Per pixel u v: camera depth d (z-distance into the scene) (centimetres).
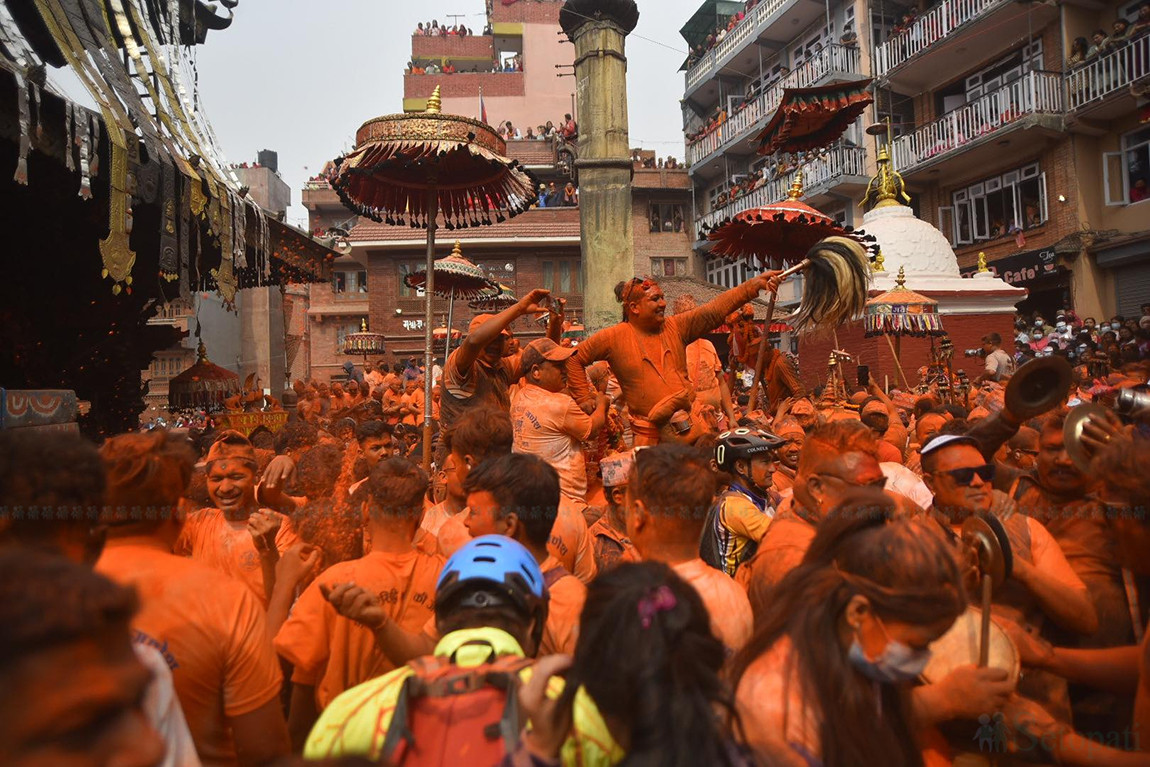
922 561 160
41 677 91
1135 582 241
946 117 2202
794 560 244
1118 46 1767
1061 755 200
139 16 912
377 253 3056
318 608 253
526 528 243
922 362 1500
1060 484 276
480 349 470
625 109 917
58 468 173
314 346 3475
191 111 934
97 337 1080
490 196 647
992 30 1997
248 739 204
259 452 468
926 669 207
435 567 266
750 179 2995
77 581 100
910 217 1830
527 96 4103
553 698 145
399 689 152
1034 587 230
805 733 152
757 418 549
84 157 640
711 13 3538
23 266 988
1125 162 1906
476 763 137
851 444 269
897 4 2509
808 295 507
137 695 101
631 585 138
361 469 420
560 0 4262
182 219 783
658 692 128
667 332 506
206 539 320
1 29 618
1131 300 1914
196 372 1130
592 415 452
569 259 3091
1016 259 2094
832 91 586
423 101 4084
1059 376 296
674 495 241
